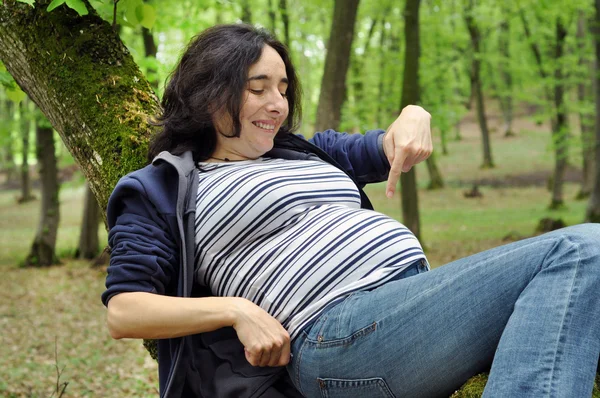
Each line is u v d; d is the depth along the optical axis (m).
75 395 6.21
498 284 1.55
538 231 16.20
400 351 1.63
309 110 21.48
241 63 1.98
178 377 1.82
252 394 1.80
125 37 12.37
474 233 16.88
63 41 2.48
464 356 1.60
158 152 2.13
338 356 1.70
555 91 18.22
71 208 26.42
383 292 1.69
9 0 2.56
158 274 1.78
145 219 1.87
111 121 2.38
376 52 18.91
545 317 1.45
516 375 1.43
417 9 11.75
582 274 1.47
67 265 14.99
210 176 1.98
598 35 13.30
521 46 22.30
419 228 12.95
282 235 1.88
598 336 1.46
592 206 13.41
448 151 31.38
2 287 12.67
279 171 1.97
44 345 8.57
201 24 6.82
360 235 1.84
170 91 2.12
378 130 2.31
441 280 1.62
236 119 2.00
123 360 7.68
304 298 1.79
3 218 24.58
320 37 19.59
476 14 16.41
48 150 15.12
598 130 13.35
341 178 2.07
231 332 1.88
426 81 15.41
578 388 1.40
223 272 1.88
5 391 6.21
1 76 3.28
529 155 29.02
